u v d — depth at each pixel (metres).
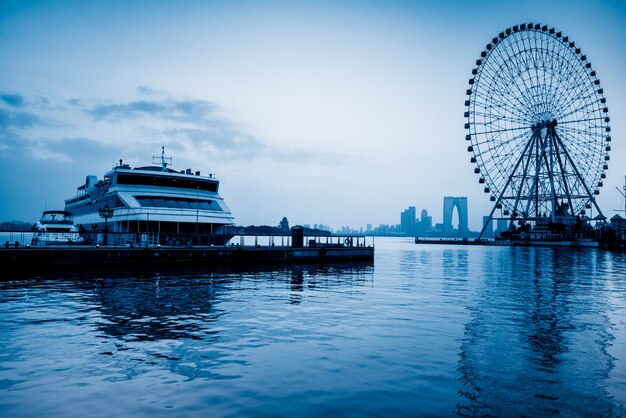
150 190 51.09
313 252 54.69
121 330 16.08
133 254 41.62
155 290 26.95
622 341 15.31
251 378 11.13
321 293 27.42
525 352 13.76
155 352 13.30
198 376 11.22
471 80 118.69
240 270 42.56
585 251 125.56
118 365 11.99
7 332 15.62
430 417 8.96
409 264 62.44
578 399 9.95
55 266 38.47
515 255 100.06
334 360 12.75
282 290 28.47
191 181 54.22
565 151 127.06
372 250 61.44
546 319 19.31
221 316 19.16
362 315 19.89
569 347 14.42
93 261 39.91
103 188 56.03
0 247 37.84
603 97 113.38
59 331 15.82
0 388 10.19
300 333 16.08
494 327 17.44
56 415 8.80
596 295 27.95
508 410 9.34
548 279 39.41
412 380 11.12
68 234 51.38
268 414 8.99
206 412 9.05
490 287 32.34
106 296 24.22
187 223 50.84
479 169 119.12
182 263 44.34
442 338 15.51
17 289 26.86
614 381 11.16
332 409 9.30
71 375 11.14
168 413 8.97
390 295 26.91
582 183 124.75
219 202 55.09
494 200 122.56
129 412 8.98
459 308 22.16
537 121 126.69
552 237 157.88
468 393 10.29
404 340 15.17
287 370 11.80
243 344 14.39
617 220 152.00
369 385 10.75
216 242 52.50
